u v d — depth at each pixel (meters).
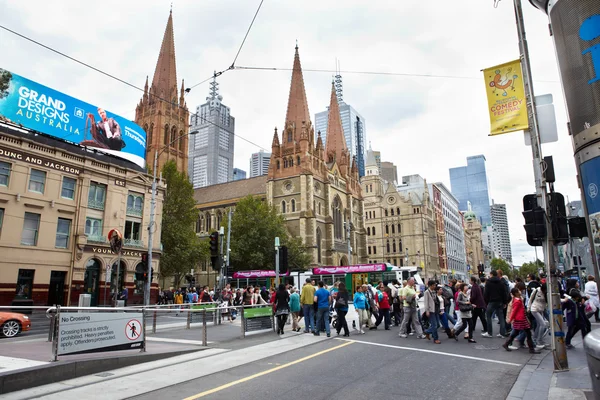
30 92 32.16
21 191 29.44
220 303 23.38
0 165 28.61
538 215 9.06
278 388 7.93
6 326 15.95
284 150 73.06
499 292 14.45
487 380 8.48
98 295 34.00
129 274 36.91
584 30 5.95
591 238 5.82
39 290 29.88
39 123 32.44
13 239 28.70
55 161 31.81
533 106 9.70
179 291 44.53
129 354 10.48
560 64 6.48
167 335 16.67
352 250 76.69
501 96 10.52
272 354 11.64
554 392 7.06
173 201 50.50
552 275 9.14
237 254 55.66
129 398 7.36
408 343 13.34
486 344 13.05
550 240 9.13
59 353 9.12
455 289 18.44
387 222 103.56
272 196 71.44
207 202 84.56
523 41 10.10
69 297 31.66
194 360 10.89
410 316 14.71
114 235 28.92
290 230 68.06
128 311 11.02
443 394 7.50
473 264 165.38
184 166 84.81
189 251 48.44
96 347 9.95
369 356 11.10
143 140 42.59
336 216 74.81
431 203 109.00
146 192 39.78
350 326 18.86
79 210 33.09
